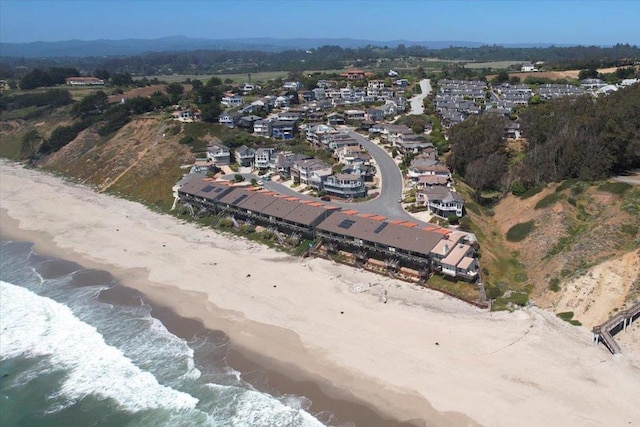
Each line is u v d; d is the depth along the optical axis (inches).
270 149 4884.4
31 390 2034.9
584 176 3142.2
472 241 2849.4
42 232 3865.7
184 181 4466.0
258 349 2226.9
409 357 2086.6
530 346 2098.9
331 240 3122.5
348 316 2429.9
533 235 2945.4
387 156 4862.2
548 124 3932.1
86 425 1839.3
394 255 2829.7
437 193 3444.9
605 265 2380.7
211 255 3260.3
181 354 2225.6
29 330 2461.9
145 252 3380.9
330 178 3924.7
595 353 2025.1
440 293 2576.3
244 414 1843.0
